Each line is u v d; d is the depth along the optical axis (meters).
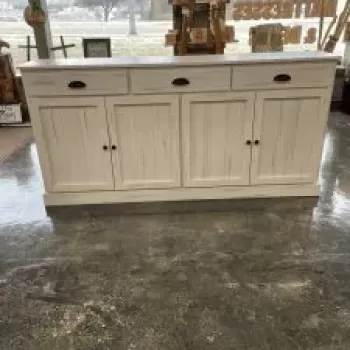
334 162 3.24
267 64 2.21
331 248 2.05
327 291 1.73
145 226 2.32
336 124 4.32
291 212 2.44
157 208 2.52
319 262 1.94
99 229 2.30
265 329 1.53
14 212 2.52
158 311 1.63
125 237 2.21
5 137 4.11
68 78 2.21
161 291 1.75
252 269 1.89
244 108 2.33
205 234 2.21
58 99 2.26
